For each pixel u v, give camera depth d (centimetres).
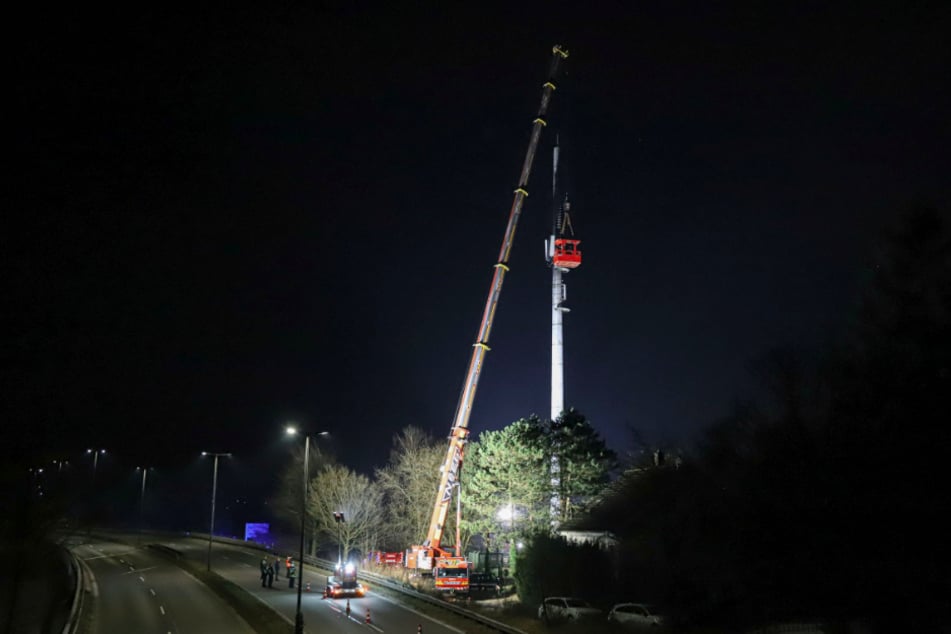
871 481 1162
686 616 2473
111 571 6756
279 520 11406
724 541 1496
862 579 1144
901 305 1187
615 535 4453
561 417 6450
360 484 7956
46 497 3191
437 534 6131
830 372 1268
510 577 5938
